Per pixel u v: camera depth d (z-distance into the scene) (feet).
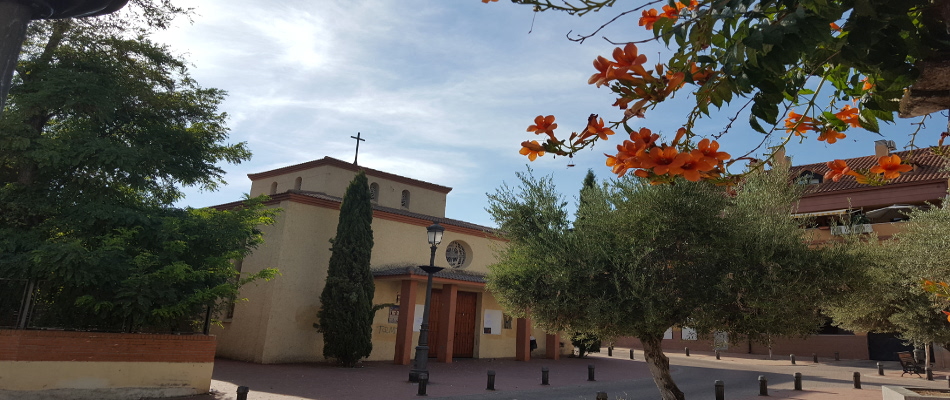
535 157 7.39
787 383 60.23
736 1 5.77
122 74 42.70
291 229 63.77
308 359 62.69
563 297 27.25
